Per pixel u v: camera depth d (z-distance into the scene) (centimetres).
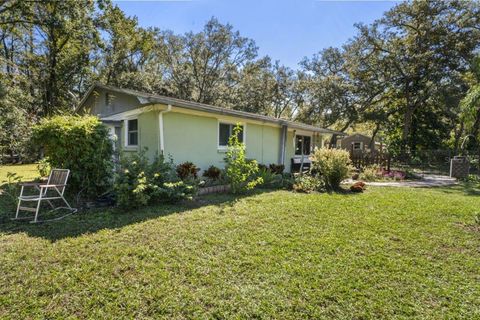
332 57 2491
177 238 397
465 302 254
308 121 2428
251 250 359
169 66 2838
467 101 996
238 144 795
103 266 311
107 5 1605
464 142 1455
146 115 802
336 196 725
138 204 560
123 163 593
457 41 1902
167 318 230
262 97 2952
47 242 379
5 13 1491
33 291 264
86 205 592
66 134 610
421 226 466
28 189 793
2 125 1247
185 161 827
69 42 1834
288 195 739
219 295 260
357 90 2200
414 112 2309
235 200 664
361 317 233
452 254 355
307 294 263
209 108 827
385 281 287
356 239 402
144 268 308
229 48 2906
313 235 416
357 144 3412
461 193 809
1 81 1368
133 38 2261
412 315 236
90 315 233
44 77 1872
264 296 259
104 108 1033
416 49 2027
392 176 1217
